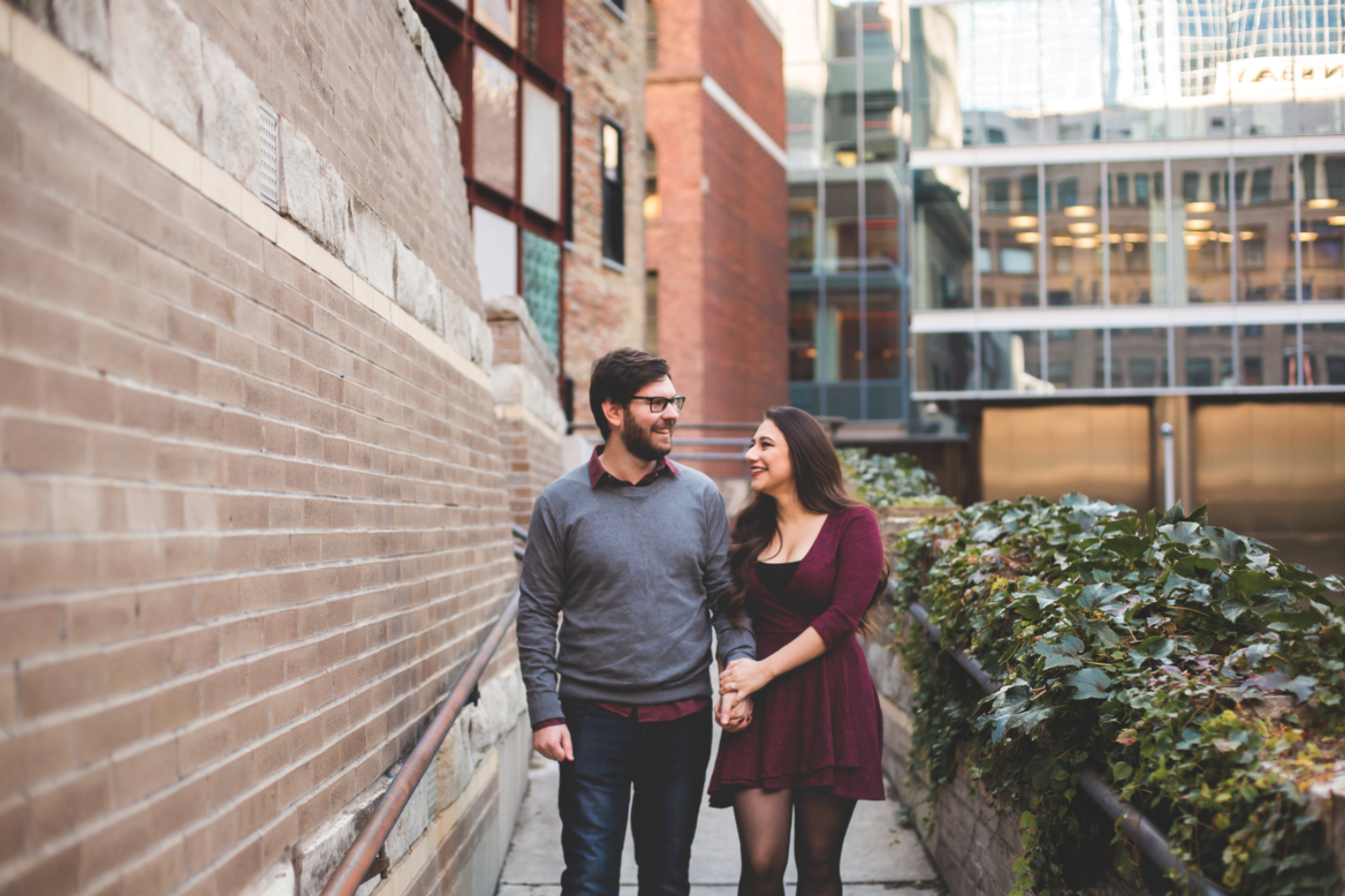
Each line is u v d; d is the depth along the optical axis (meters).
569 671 2.95
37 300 1.23
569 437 10.98
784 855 2.88
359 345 2.67
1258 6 17.36
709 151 25.06
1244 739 1.83
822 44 30.50
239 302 1.87
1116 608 2.55
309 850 2.01
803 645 2.90
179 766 1.54
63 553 1.26
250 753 1.81
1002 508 4.22
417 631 3.15
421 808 2.95
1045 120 18.03
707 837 4.88
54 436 1.25
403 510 3.05
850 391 29.83
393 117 3.31
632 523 2.95
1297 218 17.23
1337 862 1.54
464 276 4.47
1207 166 17.53
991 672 3.04
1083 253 17.89
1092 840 2.45
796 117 30.48
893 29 30.22
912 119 18.36
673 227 24.66
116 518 1.39
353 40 2.87
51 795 1.21
